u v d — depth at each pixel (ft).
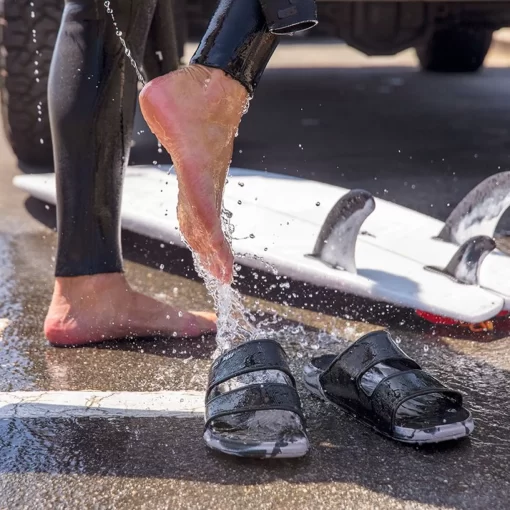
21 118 17.06
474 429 7.57
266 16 6.98
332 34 20.15
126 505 6.40
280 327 10.05
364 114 24.86
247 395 7.16
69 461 7.02
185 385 8.47
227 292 8.59
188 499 6.46
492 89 29.68
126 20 8.62
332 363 7.89
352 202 10.12
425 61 34.09
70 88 8.75
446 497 6.50
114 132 8.95
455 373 8.82
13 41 16.47
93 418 7.77
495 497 6.51
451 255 11.04
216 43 7.00
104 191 9.10
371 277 10.20
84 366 8.92
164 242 13.46
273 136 21.63
